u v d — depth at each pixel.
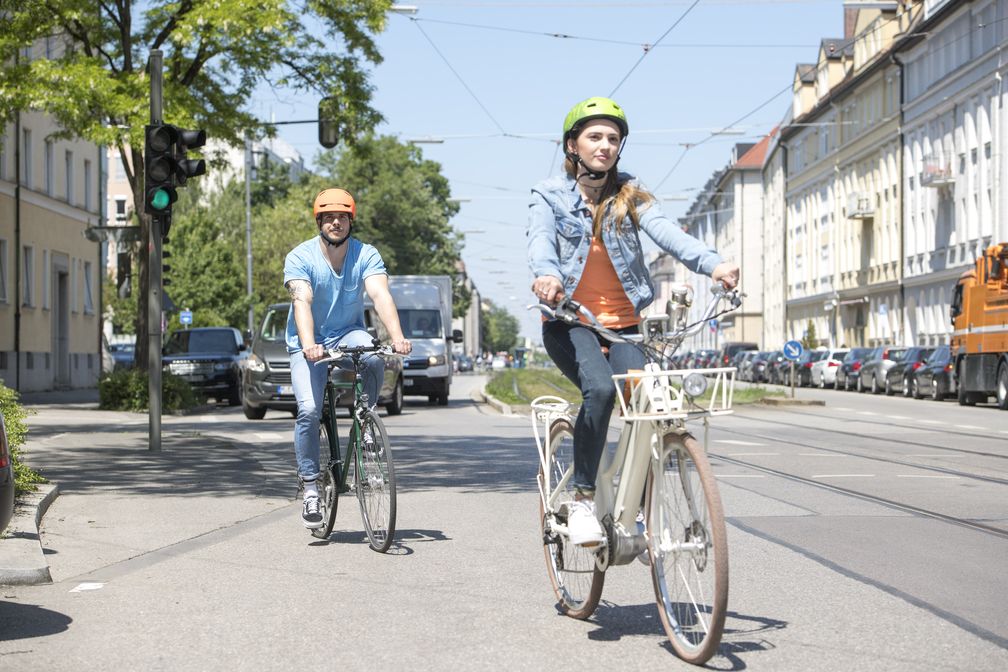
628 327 5.85
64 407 27.95
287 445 17.70
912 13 63.50
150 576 7.59
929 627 6.13
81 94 24.17
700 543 5.23
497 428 22.86
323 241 8.68
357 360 8.70
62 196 46.66
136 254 26.80
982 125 52.34
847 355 53.59
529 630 6.09
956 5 54.16
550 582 7.25
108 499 11.14
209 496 11.45
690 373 5.23
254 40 25.36
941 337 58.16
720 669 5.30
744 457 16.75
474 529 9.58
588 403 5.61
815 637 5.90
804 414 31.17
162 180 15.05
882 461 16.17
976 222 53.81
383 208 80.56
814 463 15.81
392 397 28.25
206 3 24.25
